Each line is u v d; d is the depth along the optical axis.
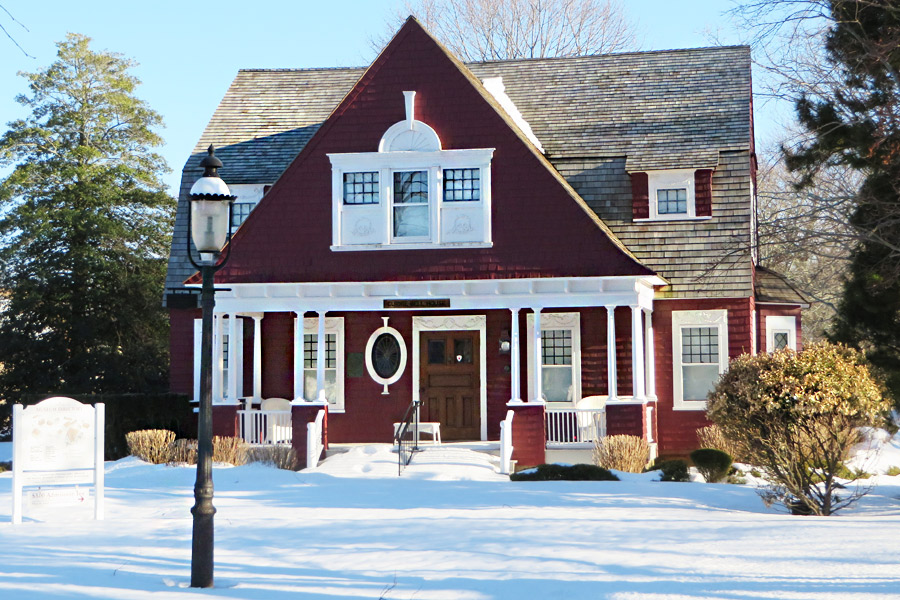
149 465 21.83
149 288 38.31
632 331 23.42
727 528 12.39
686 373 25.33
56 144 39.94
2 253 37.53
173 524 14.23
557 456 23.53
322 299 24.38
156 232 39.94
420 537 12.27
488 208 23.89
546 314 25.66
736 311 25.05
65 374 37.66
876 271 18.19
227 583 9.97
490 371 25.72
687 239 25.52
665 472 20.22
